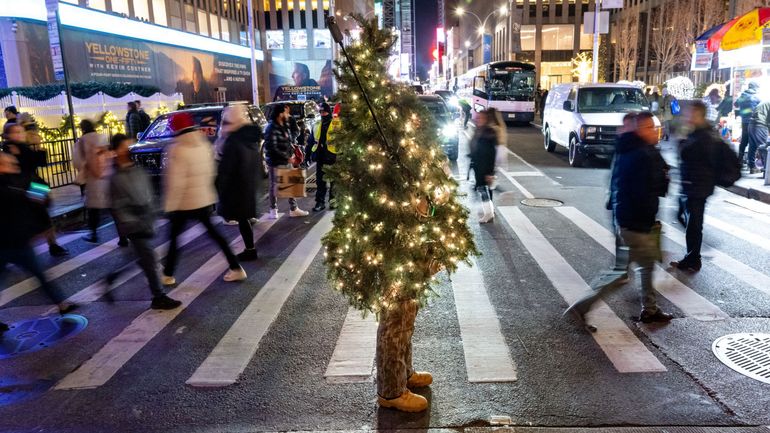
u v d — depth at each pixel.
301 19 65.88
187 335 5.21
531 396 3.98
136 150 11.95
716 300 5.70
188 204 6.33
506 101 31.78
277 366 4.55
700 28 40.59
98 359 4.77
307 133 17.14
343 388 4.17
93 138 8.52
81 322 5.60
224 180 7.16
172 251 6.55
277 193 9.03
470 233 4.20
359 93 3.63
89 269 7.48
